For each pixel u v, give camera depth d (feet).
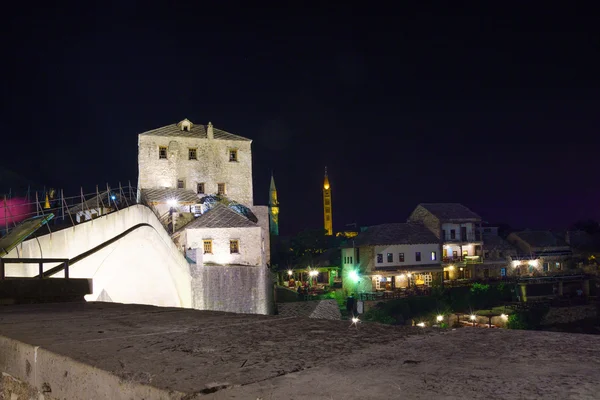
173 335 13.23
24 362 12.84
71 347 12.10
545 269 221.25
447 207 209.67
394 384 7.57
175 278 101.81
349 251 200.44
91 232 66.23
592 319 186.50
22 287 28.09
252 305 130.41
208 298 121.70
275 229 285.84
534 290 197.36
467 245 204.23
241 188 179.52
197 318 16.63
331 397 7.16
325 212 504.02
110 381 9.32
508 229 268.62
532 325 172.55
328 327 13.16
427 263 192.85
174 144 172.76
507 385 7.22
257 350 10.66
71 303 25.81
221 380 8.38
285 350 10.53
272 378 8.36
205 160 176.76
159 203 158.40
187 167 174.19
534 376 7.59
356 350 10.13
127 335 13.60
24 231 53.21
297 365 9.16
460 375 7.85
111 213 71.97
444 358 9.00
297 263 231.09
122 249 74.49
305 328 13.17
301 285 211.61
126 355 10.86
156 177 170.50
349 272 194.90
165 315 18.02
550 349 9.25
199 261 123.65
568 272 217.97
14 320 18.04
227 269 126.41
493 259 211.41
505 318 165.89
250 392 7.63
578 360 8.41
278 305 146.51
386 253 187.42
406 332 11.80
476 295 181.88
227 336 12.61
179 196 162.09
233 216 141.69
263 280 133.69
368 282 183.21
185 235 133.80
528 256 218.59
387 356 9.44
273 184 294.25
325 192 507.71
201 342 11.96
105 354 11.08
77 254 62.44
